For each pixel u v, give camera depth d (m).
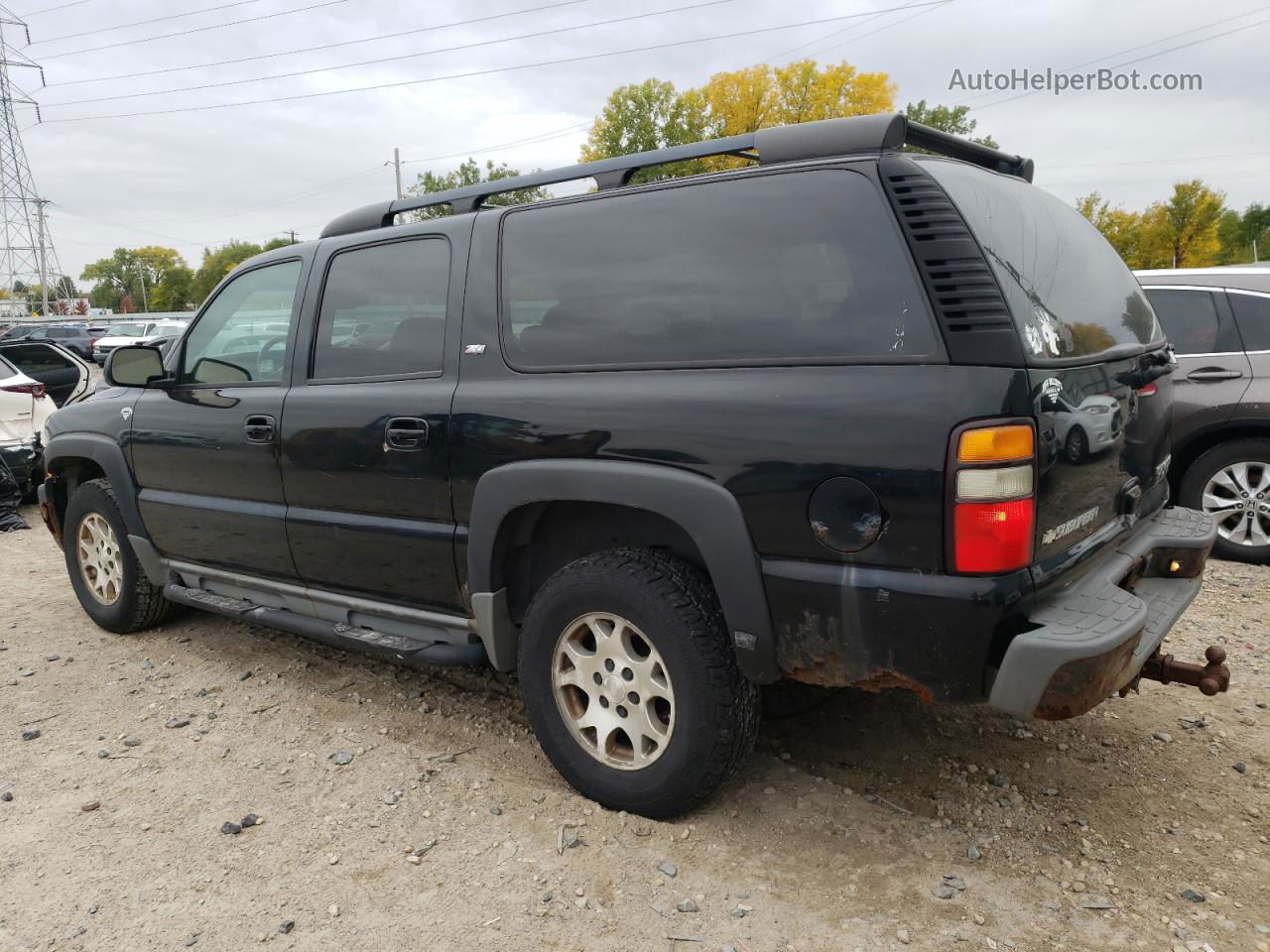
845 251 2.45
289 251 3.89
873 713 3.63
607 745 2.96
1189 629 4.47
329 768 3.32
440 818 2.97
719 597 2.60
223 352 4.02
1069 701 2.24
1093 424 2.54
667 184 2.82
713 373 2.62
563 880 2.63
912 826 2.86
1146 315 3.34
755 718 2.76
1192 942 2.32
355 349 3.52
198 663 4.39
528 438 2.93
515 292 3.08
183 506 4.15
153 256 142.75
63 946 2.43
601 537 3.14
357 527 3.45
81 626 5.04
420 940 2.41
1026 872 2.63
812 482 2.42
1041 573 2.33
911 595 2.30
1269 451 5.41
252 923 2.50
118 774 3.32
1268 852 2.70
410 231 3.41
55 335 24.34
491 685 4.04
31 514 8.48
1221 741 3.36
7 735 3.68
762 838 2.81
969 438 2.21
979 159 3.14
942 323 2.29
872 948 2.34
